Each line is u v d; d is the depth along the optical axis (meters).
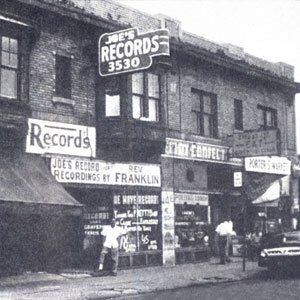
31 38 18.77
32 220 19.27
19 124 17.95
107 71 20.25
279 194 29.20
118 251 20.86
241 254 26.30
